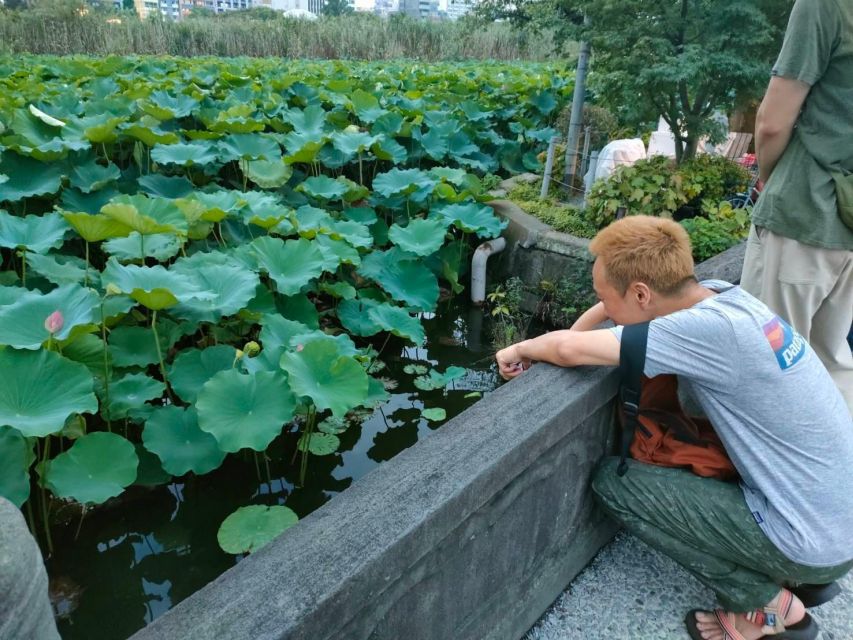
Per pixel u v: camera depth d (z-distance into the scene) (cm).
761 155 227
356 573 115
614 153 504
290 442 309
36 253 319
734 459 159
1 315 228
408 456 147
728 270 308
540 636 180
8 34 1850
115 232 285
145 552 249
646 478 170
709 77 428
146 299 255
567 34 478
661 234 162
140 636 102
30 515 246
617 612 187
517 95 905
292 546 121
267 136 546
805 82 206
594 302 430
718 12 405
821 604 177
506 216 498
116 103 585
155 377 335
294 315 357
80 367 219
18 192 401
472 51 2180
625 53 450
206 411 235
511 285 469
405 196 502
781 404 149
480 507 144
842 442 152
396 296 400
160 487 275
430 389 369
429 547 130
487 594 159
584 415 173
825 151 211
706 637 176
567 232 469
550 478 168
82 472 229
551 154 531
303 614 107
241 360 281
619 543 213
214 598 109
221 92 795
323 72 1094
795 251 222
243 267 339
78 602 228
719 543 160
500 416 161
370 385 300
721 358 149
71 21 1966
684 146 562
